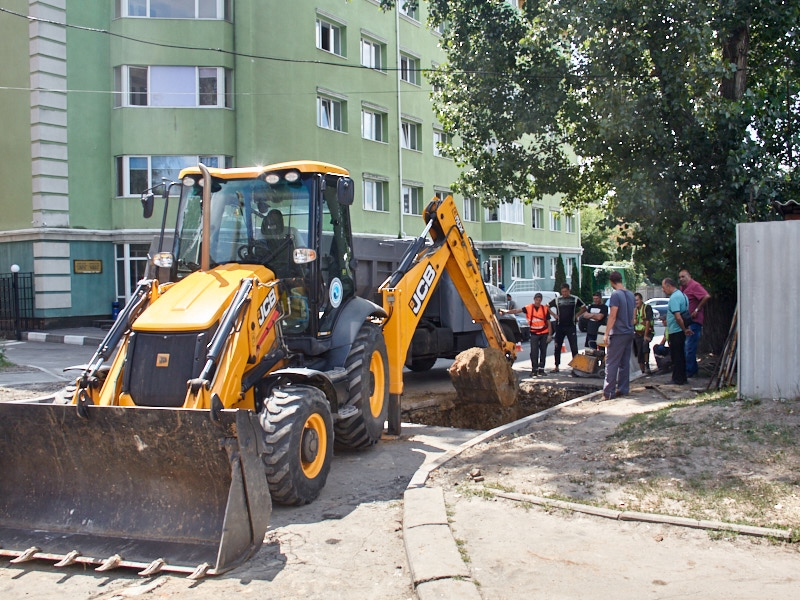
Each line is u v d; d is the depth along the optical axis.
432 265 9.45
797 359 7.93
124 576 4.55
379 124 28.56
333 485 6.57
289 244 7.12
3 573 4.61
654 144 12.60
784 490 5.34
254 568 4.68
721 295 13.27
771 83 14.65
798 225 7.91
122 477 5.04
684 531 4.77
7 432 5.14
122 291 23.53
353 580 4.48
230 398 5.53
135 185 23.03
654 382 11.37
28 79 22.17
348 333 7.53
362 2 27.12
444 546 4.63
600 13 12.37
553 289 37.41
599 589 4.01
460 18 15.22
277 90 23.56
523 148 15.93
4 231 22.92
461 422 11.35
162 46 22.69
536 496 5.58
